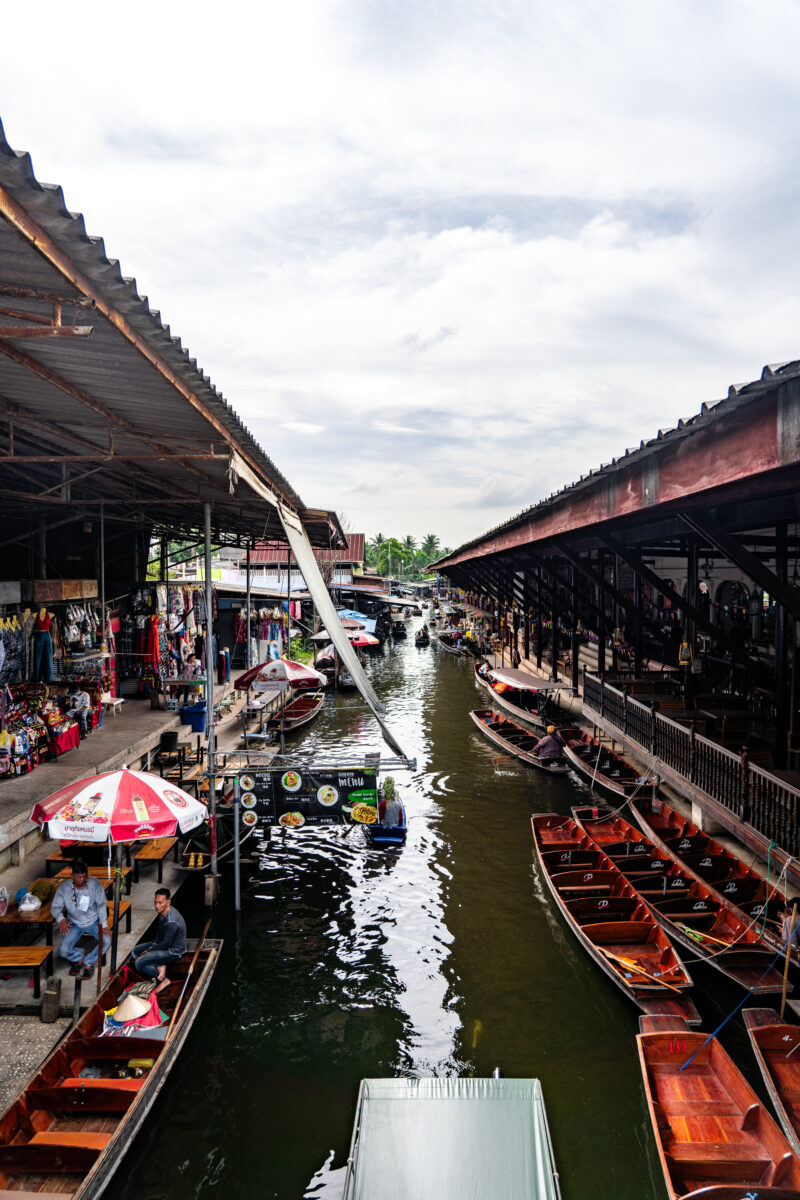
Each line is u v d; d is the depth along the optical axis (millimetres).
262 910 11664
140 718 17641
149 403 7359
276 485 12273
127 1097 6574
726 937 9719
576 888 11234
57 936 9477
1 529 15609
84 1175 5988
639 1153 6902
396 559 132000
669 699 15430
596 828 14375
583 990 9531
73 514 18391
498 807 16562
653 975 9094
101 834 8258
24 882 10352
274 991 9531
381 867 13281
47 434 9586
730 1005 8875
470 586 52438
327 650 34594
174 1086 7766
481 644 43562
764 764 11555
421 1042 8531
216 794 13469
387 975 9891
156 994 8539
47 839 11961
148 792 8711
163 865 12008
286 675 18453
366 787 11562
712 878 11492
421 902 11938
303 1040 8555
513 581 34844
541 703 24672
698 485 7176
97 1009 7816
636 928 9891
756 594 17375
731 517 11727
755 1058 7973
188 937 10805
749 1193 5598
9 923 8719
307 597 38500
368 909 11703
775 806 8938
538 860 13523
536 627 31000
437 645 53188
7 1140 6223
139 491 15367
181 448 9281
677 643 20781
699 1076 7301
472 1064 8141
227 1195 6465
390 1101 6828
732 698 15188
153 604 20906
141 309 4855
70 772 12547
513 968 10039
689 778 11648
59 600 15531
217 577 35594
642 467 8695
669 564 22359
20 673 14195
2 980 8508
